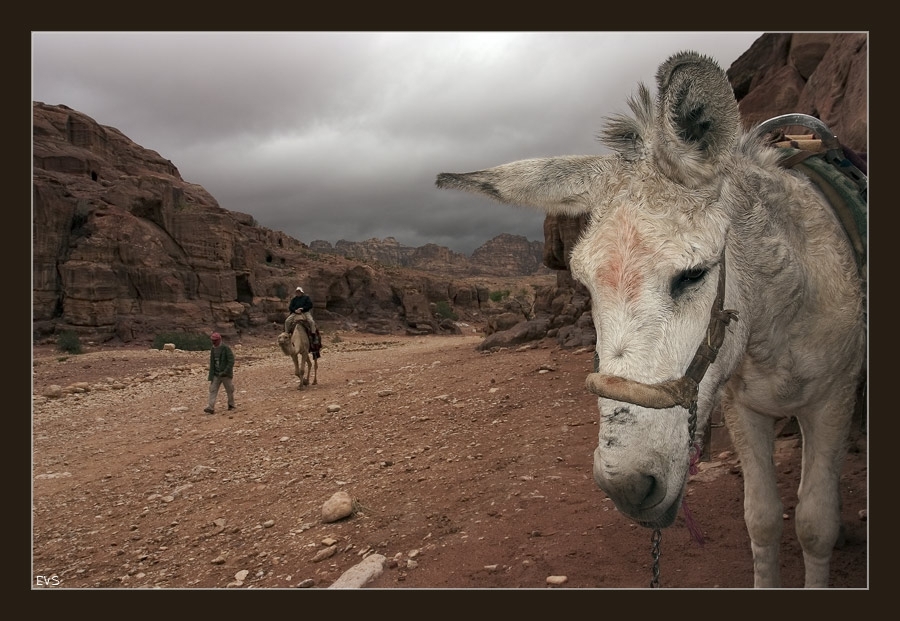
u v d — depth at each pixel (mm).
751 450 2963
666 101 2049
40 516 6723
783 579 3375
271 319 50656
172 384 18188
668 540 3951
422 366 16953
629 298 1960
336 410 10906
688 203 2082
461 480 5871
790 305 2580
